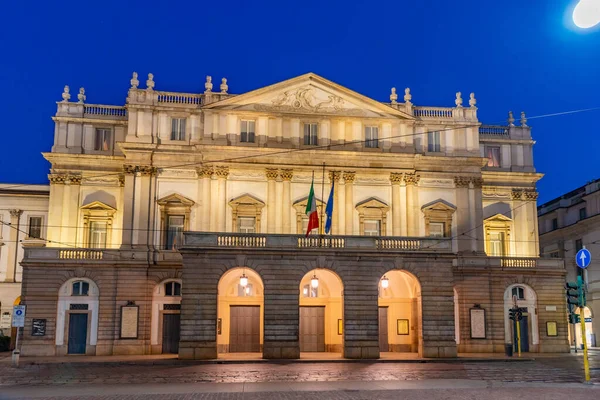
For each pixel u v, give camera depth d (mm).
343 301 42344
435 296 43219
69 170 50750
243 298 48031
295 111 51062
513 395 22016
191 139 50531
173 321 48188
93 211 50281
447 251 43656
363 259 42906
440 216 52062
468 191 52688
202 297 41250
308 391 23547
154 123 50469
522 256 54125
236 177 50000
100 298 47344
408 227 50812
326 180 50562
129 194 49188
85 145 51594
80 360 41219
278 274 42000
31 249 47312
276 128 50719
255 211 49469
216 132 50281
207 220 49000
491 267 51281
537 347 51250
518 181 55594
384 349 49344
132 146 49406
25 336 46406
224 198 49438
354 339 41875
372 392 23156
